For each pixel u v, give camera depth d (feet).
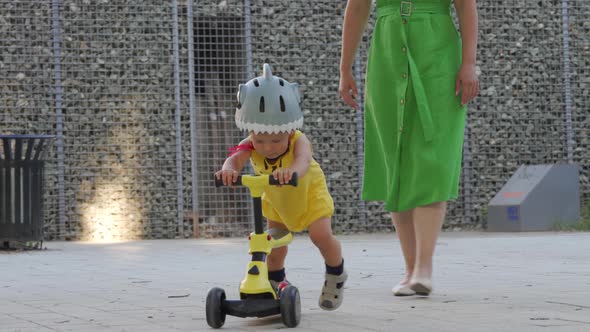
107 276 65.05
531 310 41.50
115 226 115.96
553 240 98.73
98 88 116.47
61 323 40.09
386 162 50.31
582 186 129.08
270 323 38.75
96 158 116.06
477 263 71.15
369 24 125.08
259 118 38.27
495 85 127.75
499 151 127.34
